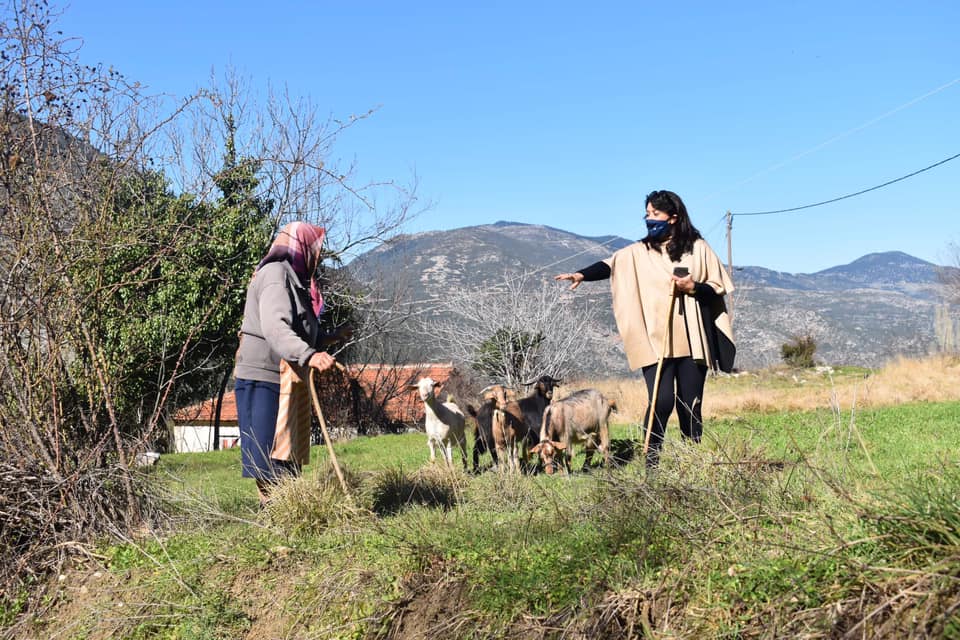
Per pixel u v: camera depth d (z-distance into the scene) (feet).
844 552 12.27
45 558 19.85
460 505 21.36
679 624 12.53
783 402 67.67
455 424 34.68
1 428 21.17
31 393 21.35
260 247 66.44
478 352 104.06
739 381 121.90
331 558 17.74
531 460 34.68
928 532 11.85
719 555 13.47
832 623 10.83
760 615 11.78
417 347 117.80
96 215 22.62
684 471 16.85
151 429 23.24
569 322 105.19
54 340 21.65
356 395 106.73
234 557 18.57
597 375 112.16
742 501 15.21
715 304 23.98
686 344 23.41
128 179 24.30
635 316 24.20
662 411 23.85
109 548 20.04
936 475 13.64
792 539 13.17
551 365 101.86
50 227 21.65
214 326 62.90
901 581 11.00
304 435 22.68
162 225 23.97
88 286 22.88
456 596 15.06
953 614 10.11
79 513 20.75
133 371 23.59
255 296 22.07
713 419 43.60
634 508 15.75
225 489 28.04
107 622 17.13
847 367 130.52
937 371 101.30
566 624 13.17
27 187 21.49
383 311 97.35
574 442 31.78
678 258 23.82
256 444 21.81
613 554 14.78
